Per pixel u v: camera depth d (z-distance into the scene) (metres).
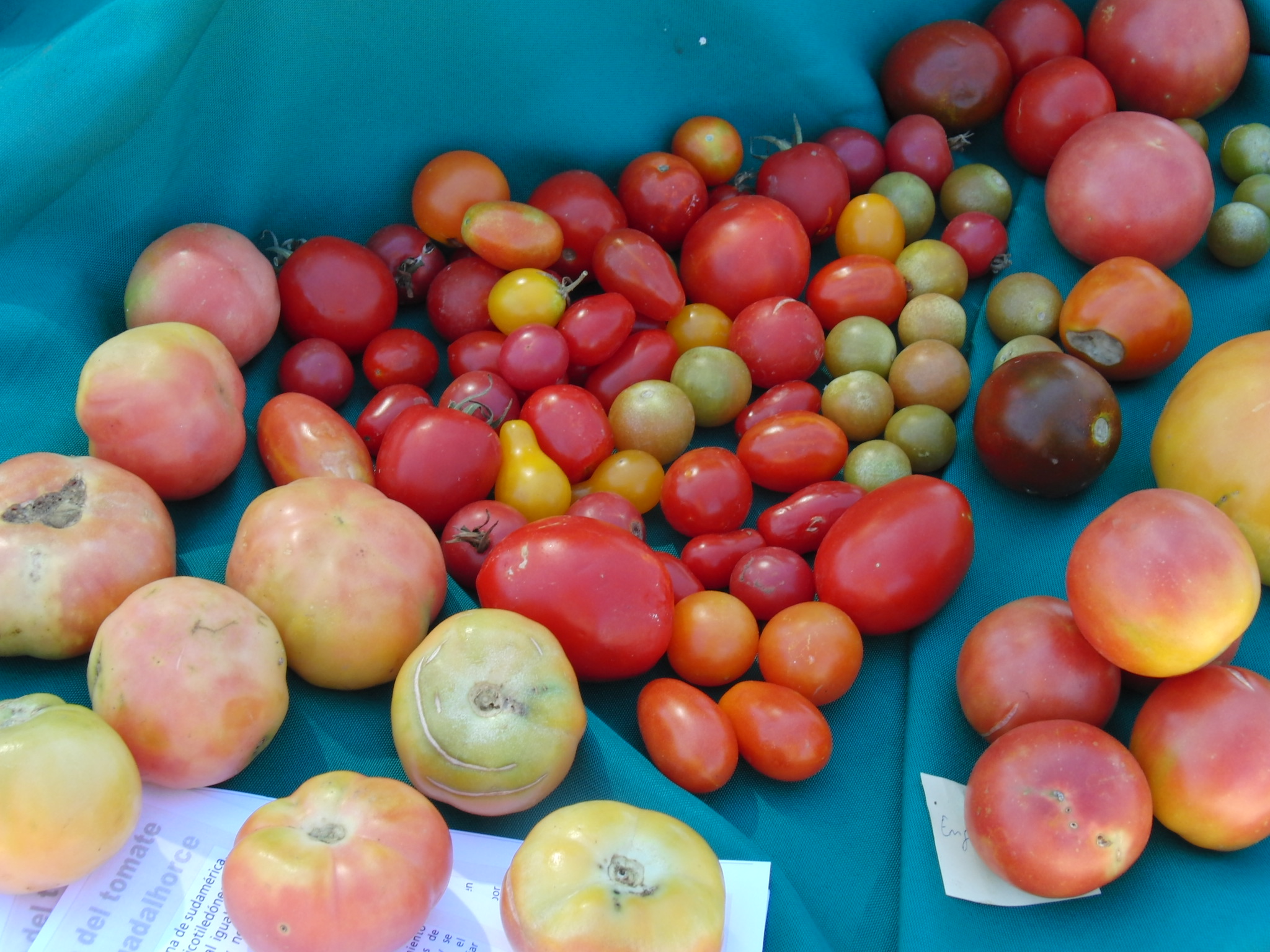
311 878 0.38
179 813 0.44
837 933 0.48
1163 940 0.46
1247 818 0.46
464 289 0.67
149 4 0.55
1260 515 0.54
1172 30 0.73
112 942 0.41
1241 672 0.48
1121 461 0.63
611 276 0.66
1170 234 0.66
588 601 0.49
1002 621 0.51
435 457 0.56
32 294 0.57
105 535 0.47
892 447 0.62
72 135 0.56
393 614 0.48
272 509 0.49
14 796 0.38
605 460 0.62
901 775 0.53
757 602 0.56
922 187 0.74
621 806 0.42
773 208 0.68
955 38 0.76
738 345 0.66
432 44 0.65
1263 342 0.56
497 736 0.44
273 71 0.62
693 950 0.39
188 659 0.43
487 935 0.43
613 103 0.72
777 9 0.72
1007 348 0.65
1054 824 0.44
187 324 0.55
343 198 0.69
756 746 0.50
